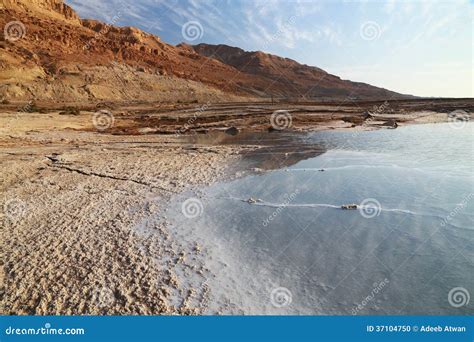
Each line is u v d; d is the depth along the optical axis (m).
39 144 17.72
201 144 17.55
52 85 67.12
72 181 10.67
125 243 6.49
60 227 7.24
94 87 73.50
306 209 7.93
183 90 93.19
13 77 64.31
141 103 66.62
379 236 6.38
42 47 83.19
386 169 11.14
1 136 19.77
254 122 27.75
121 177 11.09
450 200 8.01
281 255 5.86
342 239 6.33
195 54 166.62
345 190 9.14
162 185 10.19
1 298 4.93
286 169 11.77
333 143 16.83
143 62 109.44
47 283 5.24
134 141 18.83
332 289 4.86
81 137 20.31
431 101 58.81
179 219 7.61
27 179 10.94
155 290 5.02
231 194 9.23
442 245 5.92
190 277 5.34
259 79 166.25
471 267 5.21
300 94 153.88
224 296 4.84
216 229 7.05
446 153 13.24
